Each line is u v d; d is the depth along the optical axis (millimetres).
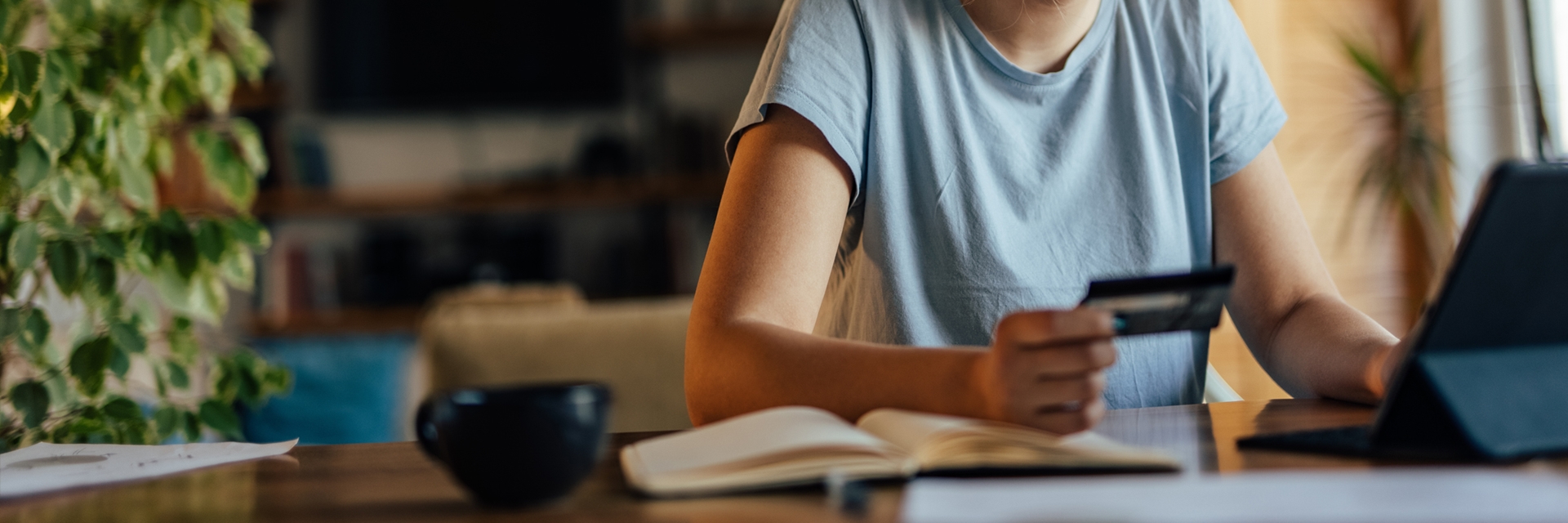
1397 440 600
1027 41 1144
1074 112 1161
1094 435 640
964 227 1105
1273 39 3295
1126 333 685
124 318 1545
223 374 1705
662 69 4113
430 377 2098
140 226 1504
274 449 809
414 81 4098
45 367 1562
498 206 4062
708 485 553
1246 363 3273
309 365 2793
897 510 496
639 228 4137
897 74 1100
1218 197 1206
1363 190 2982
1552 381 606
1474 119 2988
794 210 936
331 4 4078
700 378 806
